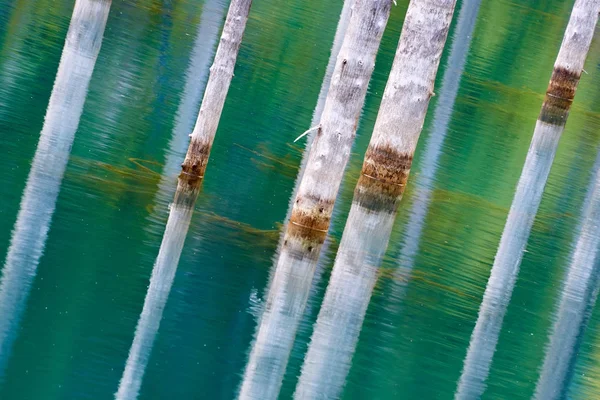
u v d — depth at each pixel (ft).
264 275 64.13
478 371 57.57
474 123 124.26
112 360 48.60
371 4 69.26
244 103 104.47
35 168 69.87
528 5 239.09
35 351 47.44
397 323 61.62
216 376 49.67
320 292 63.93
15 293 52.37
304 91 115.85
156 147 81.76
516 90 152.46
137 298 55.83
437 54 89.25
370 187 89.76
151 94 96.02
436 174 99.66
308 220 72.49
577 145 127.65
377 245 75.56
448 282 71.00
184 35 124.36
